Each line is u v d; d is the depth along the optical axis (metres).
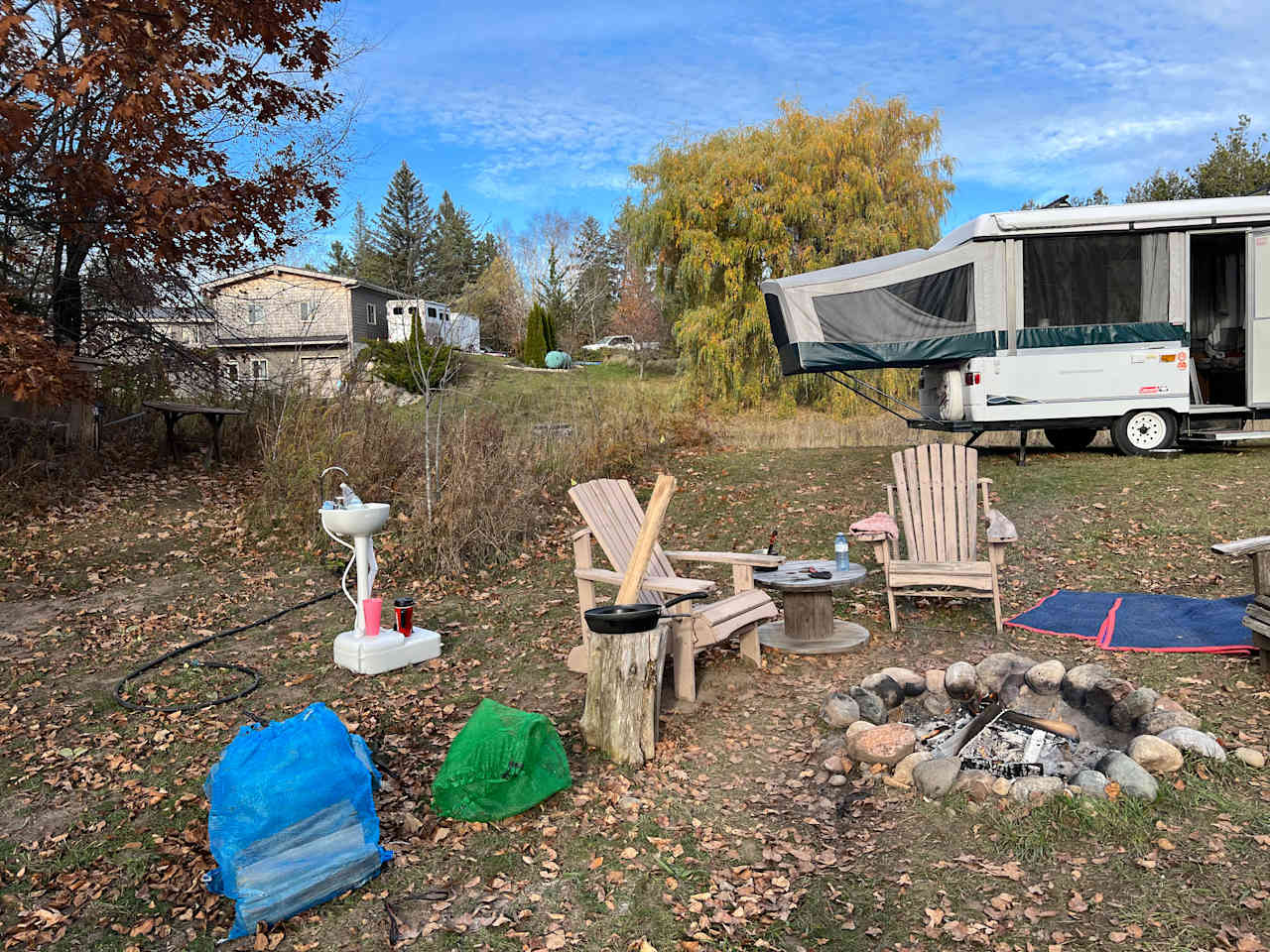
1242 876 2.83
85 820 3.58
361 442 8.84
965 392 10.15
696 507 9.26
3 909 3.01
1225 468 9.09
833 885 3.02
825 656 5.23
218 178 10.66
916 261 9.96
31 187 10.00
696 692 4.72
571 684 5.04
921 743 3.92
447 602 6.75
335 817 3.04
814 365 10.09
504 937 2.80
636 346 35.28
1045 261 9.89
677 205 19.08
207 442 11.51
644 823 3.45
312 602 6.70
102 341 12.36
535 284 51.50
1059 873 2.95
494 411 11.50
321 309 26.91
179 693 4.98
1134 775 3.31
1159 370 9.94
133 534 8.12
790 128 19.05
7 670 5.30
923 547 6.02
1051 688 4.13
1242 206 9.77
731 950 2.71
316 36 10.88
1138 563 6.64
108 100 10.17
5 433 9.47
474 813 3.47
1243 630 4.98
